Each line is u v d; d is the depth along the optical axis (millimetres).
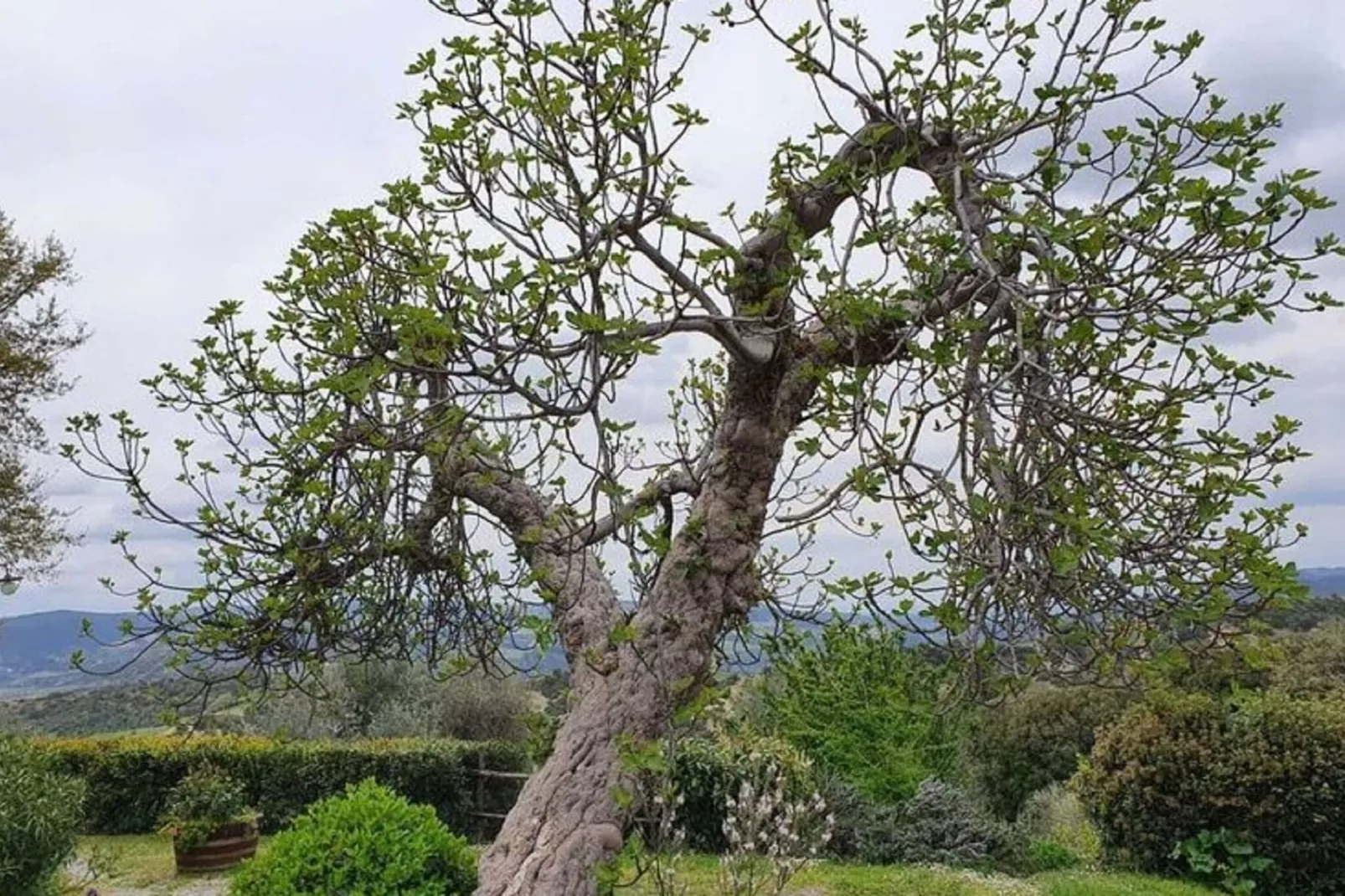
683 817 9625
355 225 3217
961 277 2682
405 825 4871
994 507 2369
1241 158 2342
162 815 11023
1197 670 2693
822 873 8625
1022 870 9859
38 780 6316
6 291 16938
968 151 3045
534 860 2828
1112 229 2469
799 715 10648
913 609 2480
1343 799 8328
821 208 3131
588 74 2617
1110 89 2771
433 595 4336
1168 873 8945
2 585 5383
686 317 2781
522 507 3707
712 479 3223
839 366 2928
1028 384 2607
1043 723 13633
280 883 4555
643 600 3168
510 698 15492
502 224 2816
